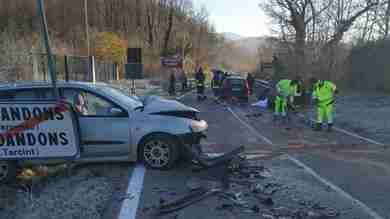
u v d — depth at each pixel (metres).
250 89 27.56
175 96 26.28
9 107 6.04
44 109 6.05
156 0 61.28
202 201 5.17
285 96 13.12
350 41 27.77
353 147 8.91
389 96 21.55
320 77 27.05
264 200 5.16
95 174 6.38
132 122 6.70
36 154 6.12
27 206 5.03
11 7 51.72
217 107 18.83
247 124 12.88
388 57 23.38
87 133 6.64
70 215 4.66
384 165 7.19
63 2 55.06
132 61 21.56
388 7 25.84
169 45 62.50
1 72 16.28
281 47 32.59
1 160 6.12
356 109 16.59
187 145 6.59
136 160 6.80
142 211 4.83
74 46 39.59
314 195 5.45
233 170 6.57
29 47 23.98
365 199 5.30
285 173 6.59
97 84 7.35
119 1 59.84
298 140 9.87
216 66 85.56
